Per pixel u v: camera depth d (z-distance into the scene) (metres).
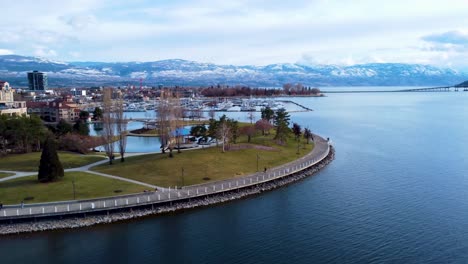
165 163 118.31
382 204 96.06
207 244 76.50
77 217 84.06
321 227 83.44
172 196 93.12
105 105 122.44
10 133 135.25
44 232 80.00
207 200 96.12
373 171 126.56
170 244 76.38
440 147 166.38
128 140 193.38
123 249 74.56
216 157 127.06
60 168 102.56
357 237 78.69
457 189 106.88
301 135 183.75
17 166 118.38
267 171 117.62
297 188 109.00
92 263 69.88
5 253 72.75
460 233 79.75
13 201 88.56
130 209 87.94
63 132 163.62
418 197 100.88
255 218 88.12
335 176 121.00
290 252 73.31
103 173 110.81
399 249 73.69
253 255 72.44
